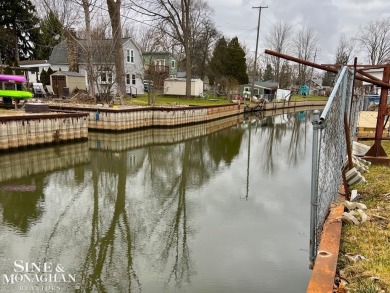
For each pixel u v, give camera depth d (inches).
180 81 1339.8
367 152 268.5
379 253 116.4
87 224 277.7
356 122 377.7
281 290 166.6
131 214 302.7
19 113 522.9
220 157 568.1
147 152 594.9
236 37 1940.2
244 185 384.8
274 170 458.9
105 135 677.3
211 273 188.5
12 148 468.8
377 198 178.5
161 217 292.4
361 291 92.6
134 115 726.5
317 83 3287.4
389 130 390.3
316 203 115.6
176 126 830.5
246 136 822.5
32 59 1708.9
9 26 1539.1
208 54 1883.6
